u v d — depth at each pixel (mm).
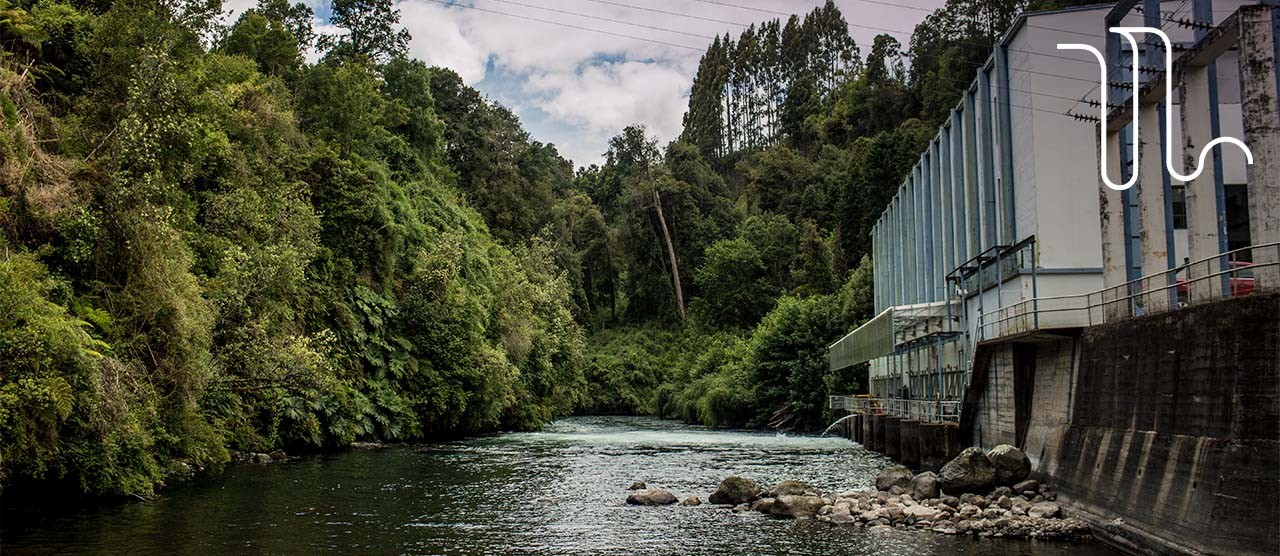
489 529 17891
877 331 40156
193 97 29750
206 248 28328
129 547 14617
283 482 24031
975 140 35094
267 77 43375
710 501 22422
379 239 42750
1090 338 19422
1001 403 25453
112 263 22109
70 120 23234
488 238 69625
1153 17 20562
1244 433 12969
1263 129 14781
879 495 22156
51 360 16906
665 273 109625
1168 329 15531
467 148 80375
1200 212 17859
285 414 31844
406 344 41844
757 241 105125
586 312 101625
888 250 56281
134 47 25641
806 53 167875
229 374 28438
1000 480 21469
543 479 26859
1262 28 15062
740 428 66812
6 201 19422
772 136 162000
